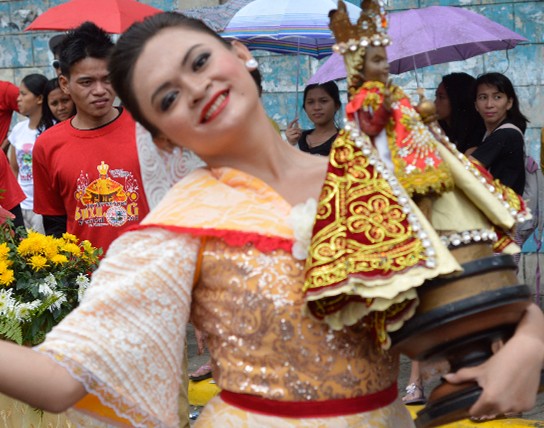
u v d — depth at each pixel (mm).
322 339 1883
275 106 8195
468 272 1789
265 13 6039
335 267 1753
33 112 7895
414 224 1764
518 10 7336
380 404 1958
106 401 1815
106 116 4535
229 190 1930
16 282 4074
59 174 4512
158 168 2479
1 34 9352
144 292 1832
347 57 1924
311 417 1904
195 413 5711
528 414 5293
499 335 1825
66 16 5809
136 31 1941
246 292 1885
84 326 1789
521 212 1994
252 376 1917
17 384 1719
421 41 5773
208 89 1882
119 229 4477
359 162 1831
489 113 5836
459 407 1802
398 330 1817
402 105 1908
